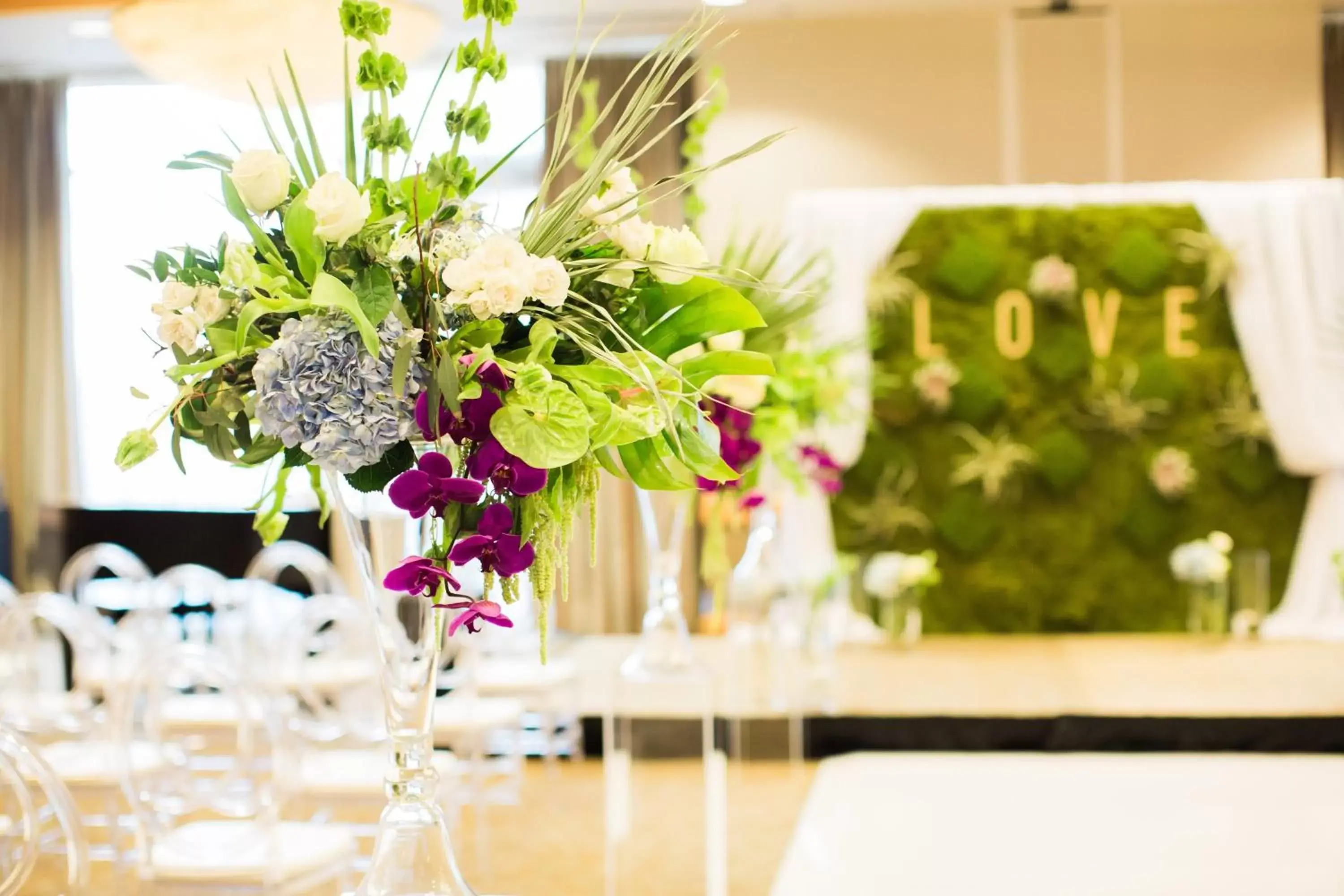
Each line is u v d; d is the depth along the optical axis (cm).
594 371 139
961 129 820
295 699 473
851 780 444
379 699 429
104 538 734
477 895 147
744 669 468
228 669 322
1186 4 797
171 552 732
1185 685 529
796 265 643
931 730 500
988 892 321
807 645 511
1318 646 604
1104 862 344
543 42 823
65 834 201
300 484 743
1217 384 641
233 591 547
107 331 938
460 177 139
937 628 657
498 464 131
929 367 648
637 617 866
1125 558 648
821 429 633
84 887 202
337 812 523
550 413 130
